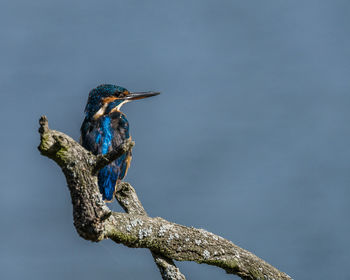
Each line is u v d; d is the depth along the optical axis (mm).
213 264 5512
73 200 4590
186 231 5406
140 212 6098
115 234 4988
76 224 4609
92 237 4656
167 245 5270
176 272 5301
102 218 4578
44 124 4355
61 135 4488
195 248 5402
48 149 4445
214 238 5539
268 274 5625
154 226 5215
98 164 4520
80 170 4520
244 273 5602
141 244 5156
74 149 4516
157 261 5328
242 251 5668
